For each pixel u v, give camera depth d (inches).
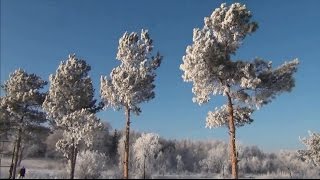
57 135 3602.4
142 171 1787.6
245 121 1289.4
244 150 5123.0
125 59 1606.8
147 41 1621.6
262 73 1232.2
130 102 1529.3
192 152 5098.4
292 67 1224.8
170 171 3442.4
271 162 4734.3
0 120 1792.6
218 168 4436.5
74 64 1847.9
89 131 1636.3
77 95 1814.7
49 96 1840.6
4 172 1849.2
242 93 1243.2
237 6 1246.9
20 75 1898.4
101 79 1610.5
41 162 3004.4
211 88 1253.1
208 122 1307.8
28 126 1845.5
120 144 3887.8
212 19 1256.8
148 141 3973.9
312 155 1882.4
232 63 1237.7
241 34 1244.5
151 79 1583.4
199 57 1210.0
